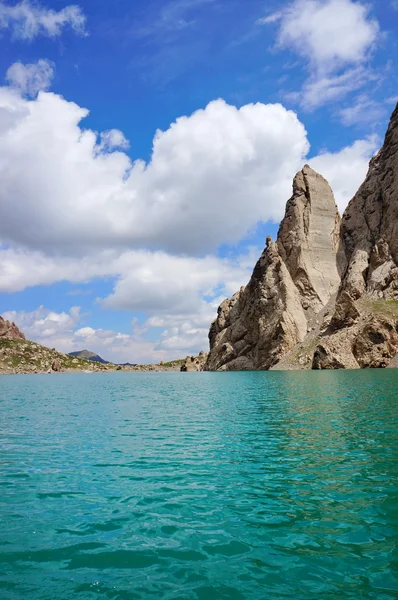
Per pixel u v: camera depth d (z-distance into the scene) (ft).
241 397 176.55
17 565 35.14
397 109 554.05
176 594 30.40
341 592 30.32
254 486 54.54
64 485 56.90
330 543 38.11
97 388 293.84
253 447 77.30
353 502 47.80
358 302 444.55
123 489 54.70
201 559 35.81
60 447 81.61
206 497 50.93
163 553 36.96
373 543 37.86
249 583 31.81
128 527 42.73
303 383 233.55
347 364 377.91
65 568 34.58
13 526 43.34
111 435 94.27
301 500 48.93
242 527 42.06
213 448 77.56
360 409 119.14
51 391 267.18
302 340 505.66
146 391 245.04
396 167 520.01
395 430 87.25
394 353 371.35
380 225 538.06
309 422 101.71
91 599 29.81
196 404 157.38
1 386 344.69
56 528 42.73
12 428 106.52
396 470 59.26
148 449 78.23
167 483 56.80
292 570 33.58
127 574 33.50
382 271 473.26
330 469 60.85
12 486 56.65
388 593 30.01
